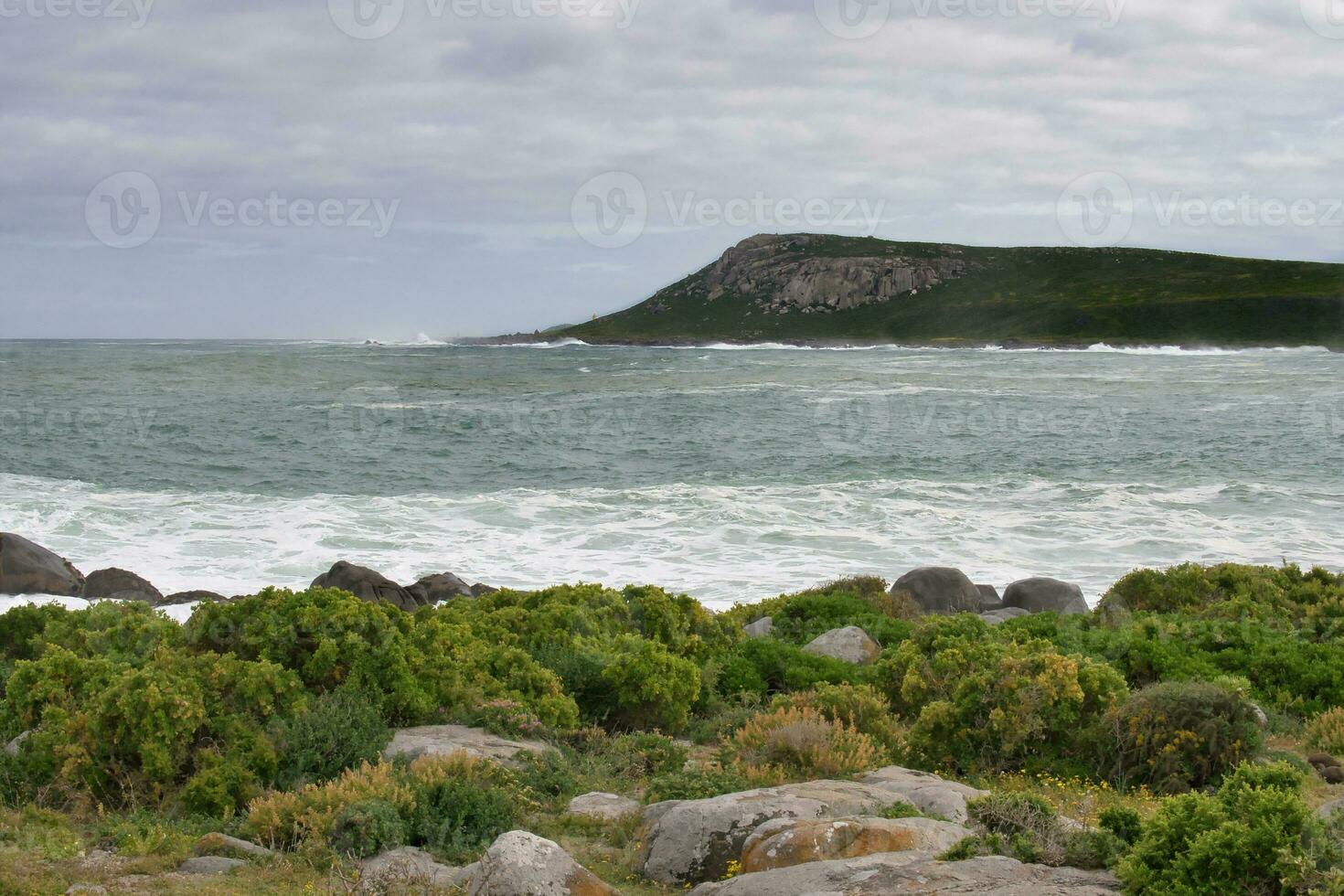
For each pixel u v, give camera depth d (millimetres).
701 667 14625
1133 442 48781
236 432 53031
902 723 13016
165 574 23344
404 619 12422
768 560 25672
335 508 31703
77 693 10492
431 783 8594
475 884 6230
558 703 11875
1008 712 11312
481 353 178875
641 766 10453
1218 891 5648
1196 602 20141
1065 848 6574
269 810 8352
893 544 27406
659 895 6914
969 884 5875
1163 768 10477
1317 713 13742
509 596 16469
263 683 10305
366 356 157750
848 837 6695
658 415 62406
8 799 9062
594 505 32562
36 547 22234
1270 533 28719
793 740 10031
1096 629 17109
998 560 25828
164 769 9203
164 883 6941
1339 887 5332
